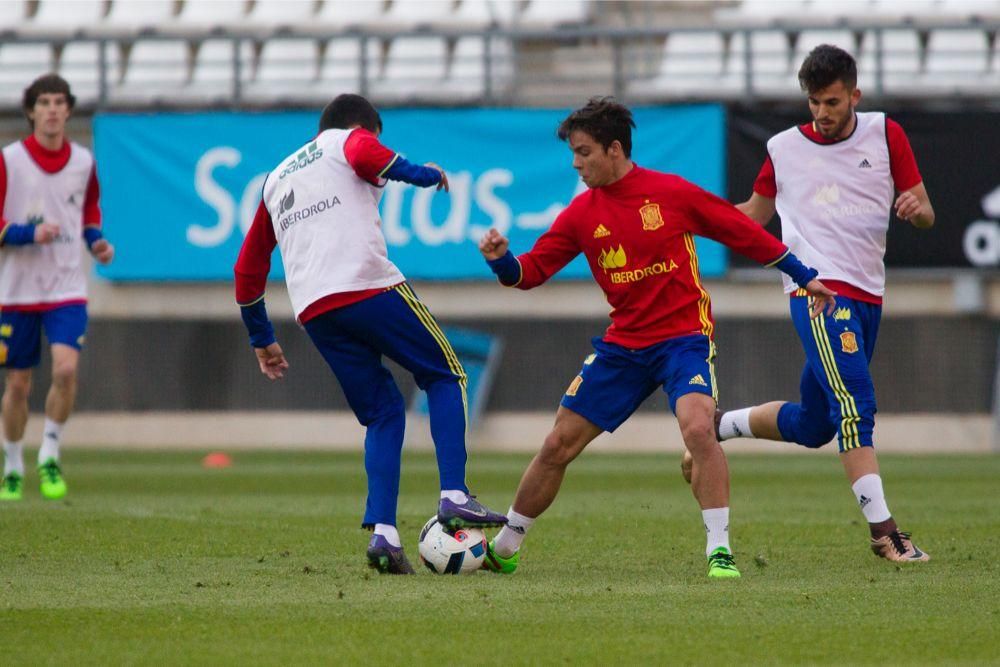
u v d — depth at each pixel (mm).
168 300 61688
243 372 61406
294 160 20078
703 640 14008
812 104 22203
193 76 70562
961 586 17953
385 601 16578
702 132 56969
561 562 21484
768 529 26547
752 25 66500
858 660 13023
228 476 42812
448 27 70562
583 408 20125
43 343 62156
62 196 33000
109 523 26578
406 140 58906
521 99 63312
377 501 19719
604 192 19891
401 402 20234
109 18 72000
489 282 60188
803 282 20031
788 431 24125
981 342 57719
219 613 15641
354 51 70688
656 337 19812
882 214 22406
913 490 37062
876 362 58500
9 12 72250
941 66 66812
